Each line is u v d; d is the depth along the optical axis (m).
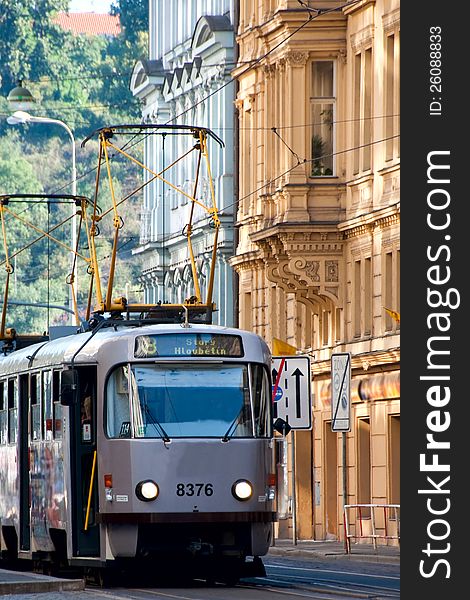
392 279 90.75
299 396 72.69
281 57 99.88
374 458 93.00
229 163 125.69
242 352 53.19
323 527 101.69
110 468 52.12
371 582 55.81
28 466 60.09
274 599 46.75
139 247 149.88
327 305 99.38
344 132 97.75
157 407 52.12
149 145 150.00
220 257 125.44
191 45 135.12
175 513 51.38
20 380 61.19
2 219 72.12
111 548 51.97
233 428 52.28
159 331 52.78
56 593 47.66
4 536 63.06
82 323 59.62
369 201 93.31
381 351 89.81
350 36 96.69
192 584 54.50
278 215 100.31
